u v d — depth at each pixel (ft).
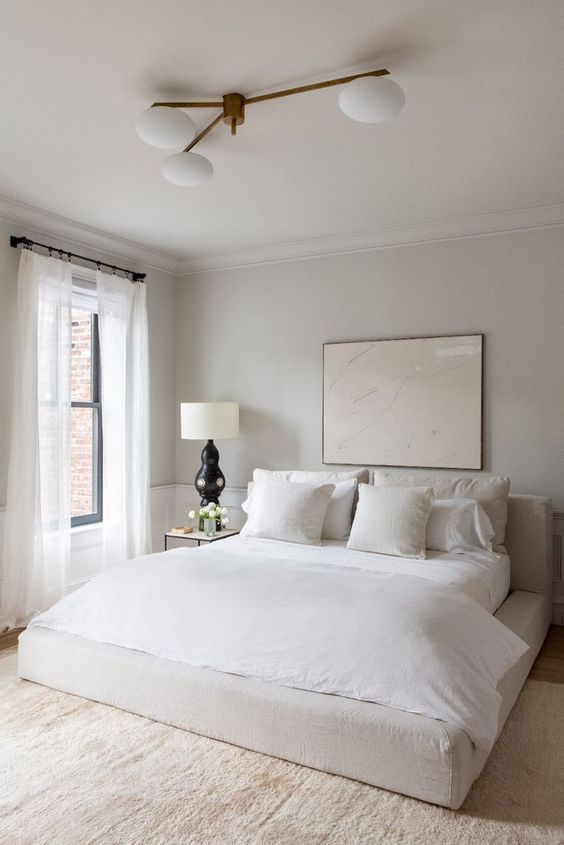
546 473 14.02
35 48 8.04
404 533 12.24
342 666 8.08
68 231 15.11
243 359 17.75
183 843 6.62
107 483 15.96
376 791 7.52
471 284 14.79
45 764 8.11
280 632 8.70
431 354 15.10
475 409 14.62
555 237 13.94
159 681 9.16
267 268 17.37
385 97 8.17
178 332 18.84
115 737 8.79
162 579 10.31
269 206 13.89
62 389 14.51
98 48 8.04
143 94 9.21
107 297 15.97
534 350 14.15
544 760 8.30
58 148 11.02
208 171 10.34
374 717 7.59
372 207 13.94
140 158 11.42
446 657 7.76
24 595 13.78
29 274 13.88
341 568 10.61
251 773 7.90
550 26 7.54
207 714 8.75
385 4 7.16
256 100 9.08
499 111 9.61
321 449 16.57
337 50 8.08
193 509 18.53
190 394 18.63
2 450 13.80
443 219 14.69
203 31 7.69
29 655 10.57
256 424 17.54
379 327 15.85
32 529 13.82
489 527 12.69
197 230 15.67
